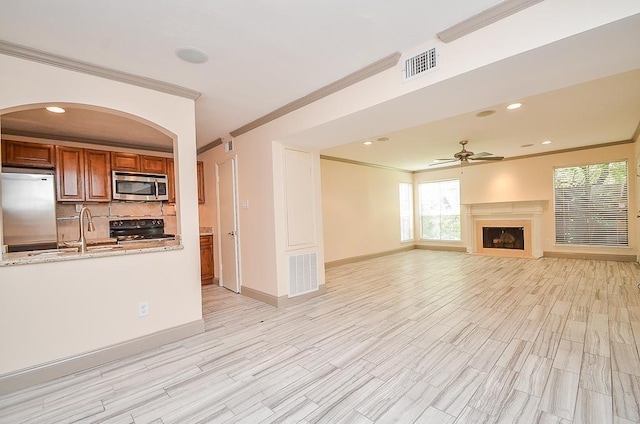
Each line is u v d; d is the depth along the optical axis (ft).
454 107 8.95
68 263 7.54
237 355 8.20
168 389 6.66
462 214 26.55
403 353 8.03
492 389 6.31
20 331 6.91
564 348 7.95
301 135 11.59
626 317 9.91
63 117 11.32
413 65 7.71
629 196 18.74
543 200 21.74
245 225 14.15
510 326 9.57
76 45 7.10
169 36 6.88
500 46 6.28
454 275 17.34
